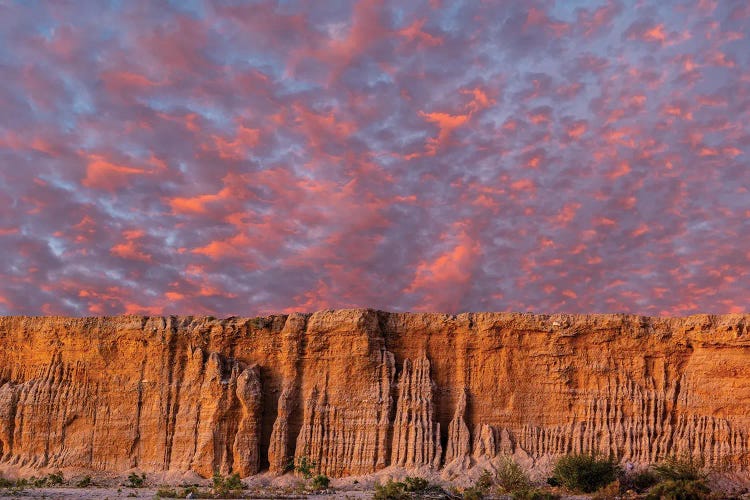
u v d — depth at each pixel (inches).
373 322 2970.0
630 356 2800.2
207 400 3004.4
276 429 2903.5
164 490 2647.6
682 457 2519.7
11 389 3233.3
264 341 3070.9
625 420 2728.8
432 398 2859.3
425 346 2965.1
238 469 2876.5
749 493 2429.9
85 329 3248.0
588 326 2837.1
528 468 2674.7
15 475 3065.9
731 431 2618.1
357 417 2883.9
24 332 3336.6
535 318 2888.8
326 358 2989.7
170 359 3139.8
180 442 3009.4
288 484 2746.1
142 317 3213.6
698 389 2696.9
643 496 2348.7
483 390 2878.9
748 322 2699.3
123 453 3085.6
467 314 2957.7
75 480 2977.4
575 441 2731.3
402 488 2455.7
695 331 2748.5
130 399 3134.8
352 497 2375.7
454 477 2662.4
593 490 2447.1
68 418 3164.4
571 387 2817.4
